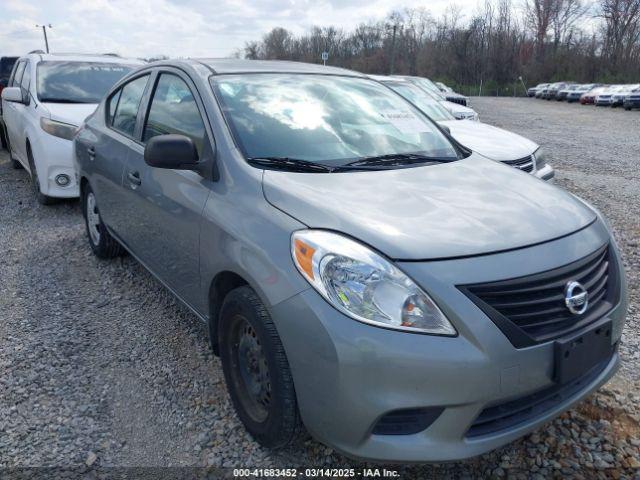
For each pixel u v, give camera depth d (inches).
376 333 83.6
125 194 157.8
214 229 110.3
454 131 282.8
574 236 99.7
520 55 2807.6
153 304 168.7
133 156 153.6
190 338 148.2
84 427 113.5
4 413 117.3
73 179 264.5
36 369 133.7
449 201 103.4
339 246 89.4
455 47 2871.6
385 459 86.4
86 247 218.8
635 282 183.8
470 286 85.7
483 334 83.7
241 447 107.7
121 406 120.2
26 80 308.2
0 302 171.3
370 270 86.4
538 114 1154.7
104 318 160.2
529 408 92.4
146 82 162.1
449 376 82.4
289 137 123.0
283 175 109.3
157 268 147.7
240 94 130.3
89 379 129.8
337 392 85.3
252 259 97.9
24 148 293.1
